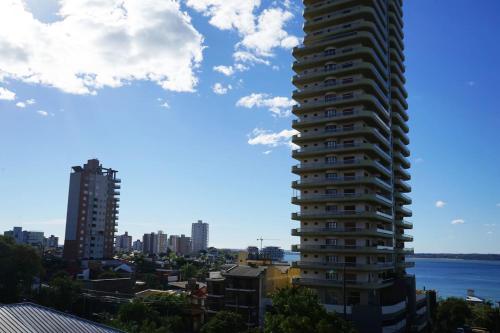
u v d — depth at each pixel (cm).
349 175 9606
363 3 10494
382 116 10656
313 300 5812
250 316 9356
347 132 9625
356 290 8919
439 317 10250
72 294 9638
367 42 10212
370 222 9488
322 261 9469
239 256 13625
